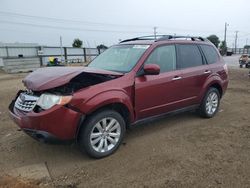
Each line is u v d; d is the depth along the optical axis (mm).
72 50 39875
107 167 3830
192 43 5754
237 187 3305
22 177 3547
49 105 3660
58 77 3803
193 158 4070
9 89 10977
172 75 5020
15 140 4805
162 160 4016
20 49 35594
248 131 5242
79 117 3756
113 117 4145
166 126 5539
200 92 5707
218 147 4473
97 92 3922
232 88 10680
